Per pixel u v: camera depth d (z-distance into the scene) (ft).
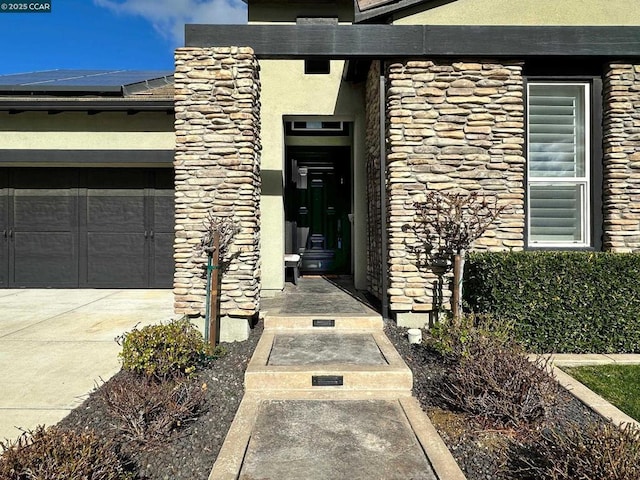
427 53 18.25
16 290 31.81
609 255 16.38
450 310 18.20
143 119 30.19
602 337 16.14
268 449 9.62
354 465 9.02
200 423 10.92
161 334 13.14
